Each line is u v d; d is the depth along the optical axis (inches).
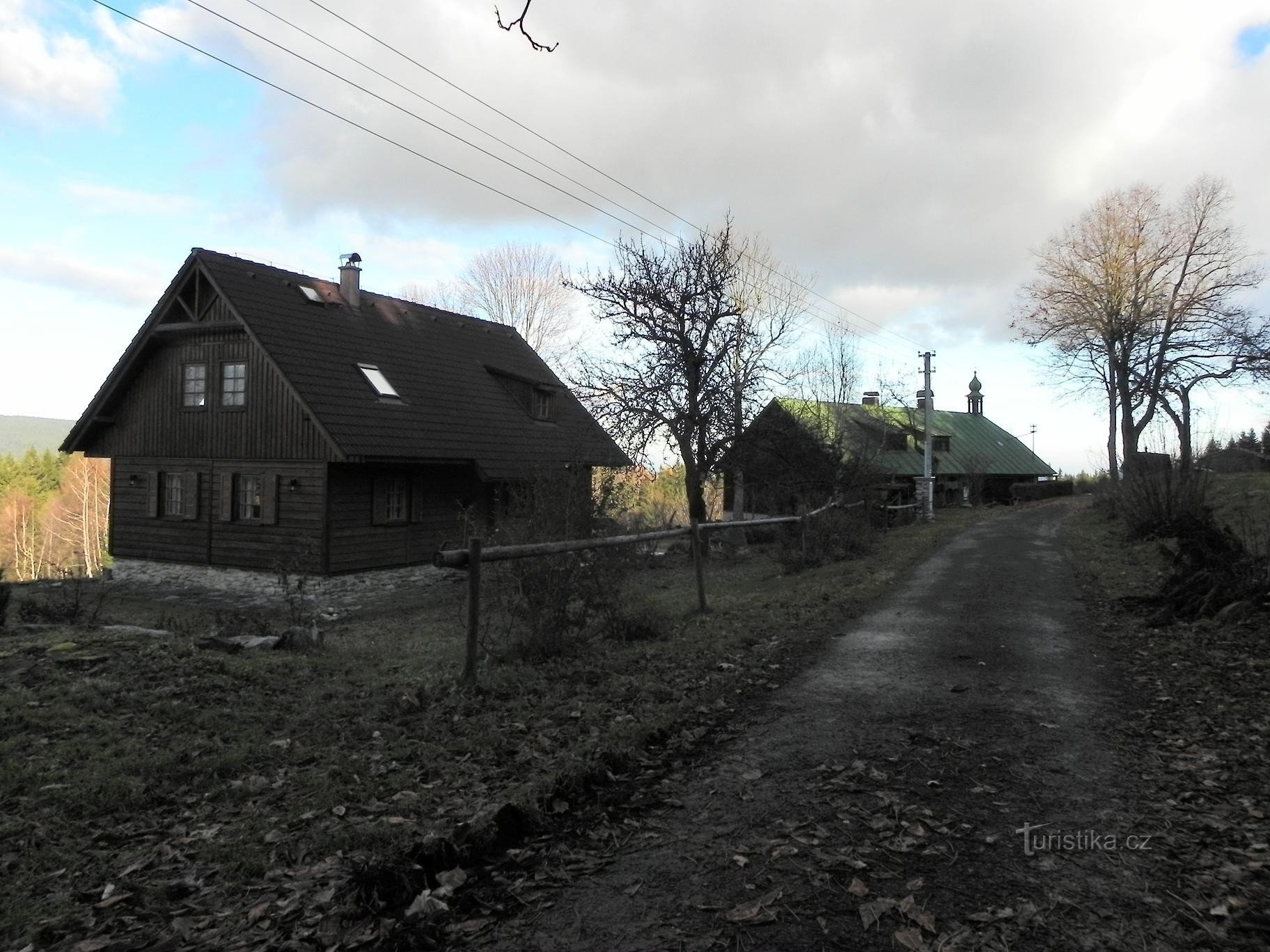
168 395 885.2
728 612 388.2
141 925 120.4
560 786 167.9
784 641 317.1
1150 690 247.1
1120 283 1550.2
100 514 1945.1
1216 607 350.3
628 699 233.5
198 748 189.9
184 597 786.8
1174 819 155.0
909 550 689.6
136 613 625.6
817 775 179.6
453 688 236.2
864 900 126.9
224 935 117.8
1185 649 297.1
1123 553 615.2
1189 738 201.6
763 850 144.3
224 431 836.0
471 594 240.4
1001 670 272.4
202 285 834.8
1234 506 735.1
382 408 811.4
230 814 158.4
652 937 117.9
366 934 117.7
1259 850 141.1
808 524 636.7
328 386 781.9
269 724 210.1
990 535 876.0
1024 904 125.1
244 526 818.2
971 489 1817.2
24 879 132.2
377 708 221.1
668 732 207.6
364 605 751.1
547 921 122.6
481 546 242.5
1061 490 2285.9
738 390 863.7
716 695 240.1
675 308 844.6
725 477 1005.2
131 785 166.9
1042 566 585.6
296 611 526.3
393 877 130.2
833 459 912.3
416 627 549.6
